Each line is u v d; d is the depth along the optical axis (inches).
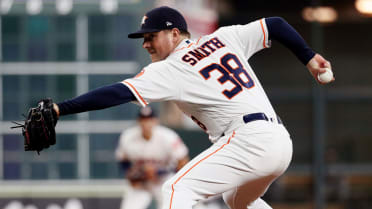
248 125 493.0
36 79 1230.9
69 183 1225.4
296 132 1341.0
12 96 1229.1
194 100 495.5
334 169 1331.2
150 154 1075.3
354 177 1328.7
